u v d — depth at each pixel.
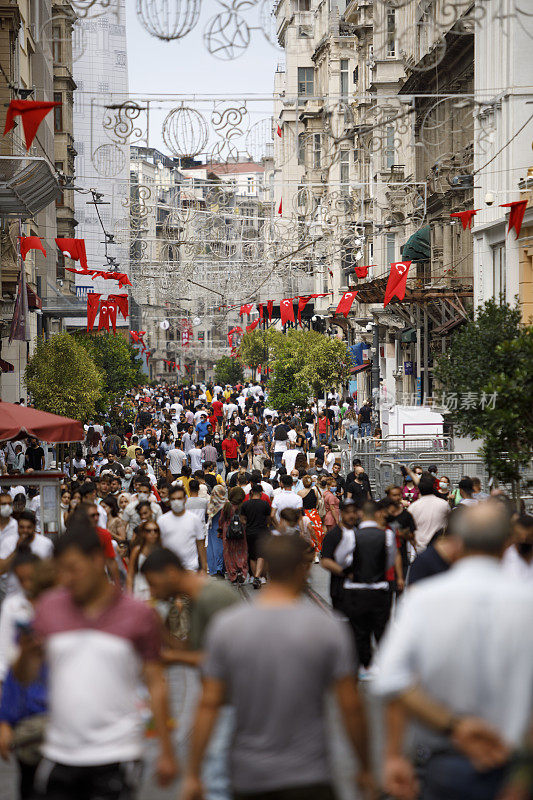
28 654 15.01
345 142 140.75
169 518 31.78
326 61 165.12
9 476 33.19
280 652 10.79
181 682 26.05
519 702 10.58
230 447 83.00
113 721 12.41
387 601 25.75
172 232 106.75
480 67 77.75
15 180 51.81
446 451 69.50
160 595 16.30
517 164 72.00
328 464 74.69
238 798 10.80
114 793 12.29
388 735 10.87
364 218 124.31
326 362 127.06
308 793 10.66
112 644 12.49
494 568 11.04
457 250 100.69
